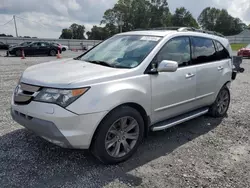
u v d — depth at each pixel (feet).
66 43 132.98
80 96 9.33
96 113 9.51
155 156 11.60
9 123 14.66
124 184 9.40
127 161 11.05
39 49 74.54
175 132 14.51
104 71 10.58
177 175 10.13
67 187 9.09
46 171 10.02
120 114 10.26
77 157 11.16
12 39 116.98
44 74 10.51
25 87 10.20
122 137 10.80
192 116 14.20
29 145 12.07
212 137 13.99
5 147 11.78
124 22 244.22
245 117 17.48
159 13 246.47
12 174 9.71
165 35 12.91
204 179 9.93
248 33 245.86
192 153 12.04
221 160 11.48
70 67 11.46
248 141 13.65
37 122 9.54
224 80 16.44
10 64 46.06
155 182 9.61
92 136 9.73
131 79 10.73
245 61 59.82
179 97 13.05
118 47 13.23
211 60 15.49
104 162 10.44
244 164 11.19
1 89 23.22
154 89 11.57
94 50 14.40
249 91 25.84
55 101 9.27
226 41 17.39
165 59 12.39
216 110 16.75
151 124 12.16
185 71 13.19
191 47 14.03
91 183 9.37
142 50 12.19
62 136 9.21
